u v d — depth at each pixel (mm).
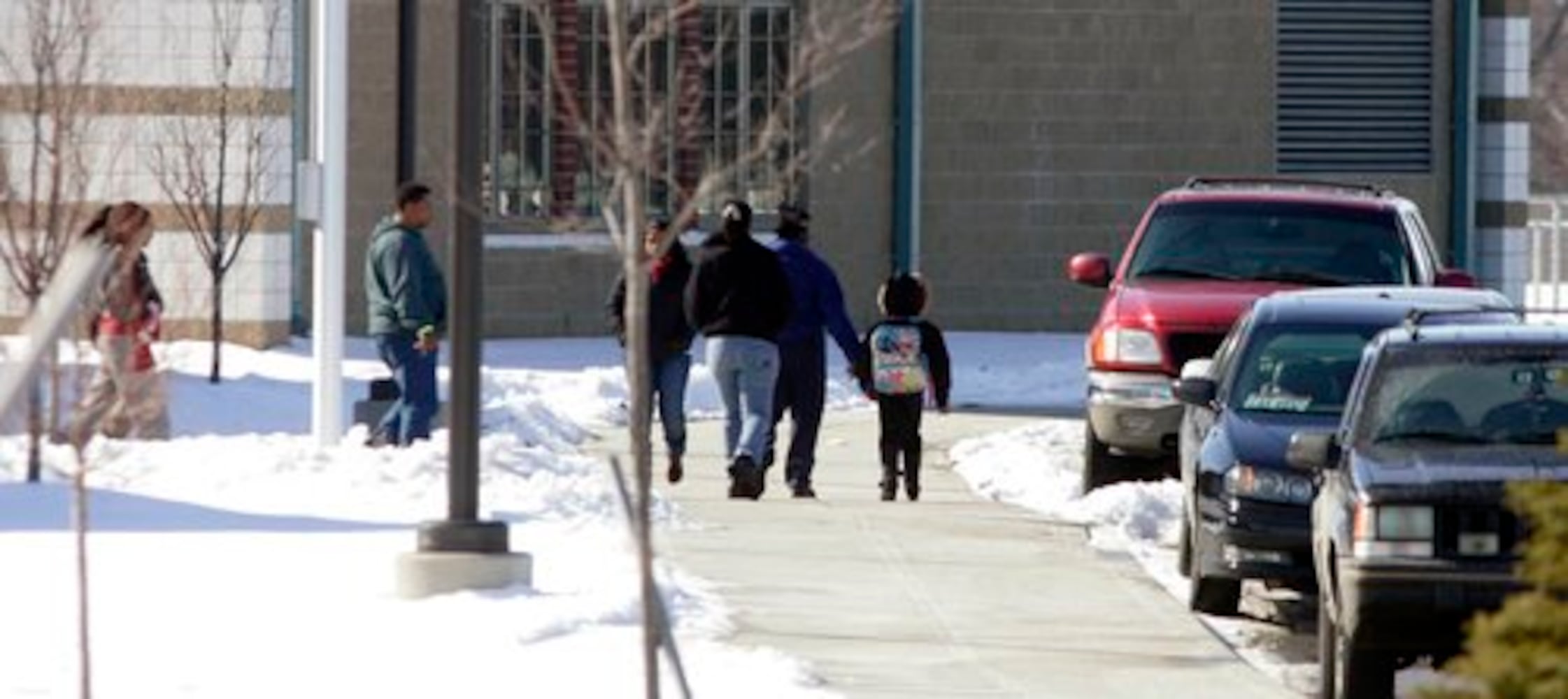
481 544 48500
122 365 50625
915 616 49938
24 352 41219
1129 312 66250
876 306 111750
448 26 104188
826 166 109875
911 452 67812
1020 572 55719
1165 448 65688
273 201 97500
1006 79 112938
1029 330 113750
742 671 43031
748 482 66312
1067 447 79625
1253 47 115062
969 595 52562
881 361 67375
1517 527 41406
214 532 55594
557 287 106938
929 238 112562
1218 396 54062
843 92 110062
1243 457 50719
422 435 70438
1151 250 69438
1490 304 56281
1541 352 45469
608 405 88125
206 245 91125
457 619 45781
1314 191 71125
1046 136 113500
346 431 77062
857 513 64500
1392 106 116875
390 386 75125
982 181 112938
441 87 104312
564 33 104000
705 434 83375
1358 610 41562
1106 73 113812
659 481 70375
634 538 43125
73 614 46281
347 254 104312
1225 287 67562
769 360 66438
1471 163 117625
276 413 83875
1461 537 41469
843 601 51188
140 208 66500
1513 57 118188
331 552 53062
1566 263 153125
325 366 69688
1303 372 53156
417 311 70000
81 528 36500
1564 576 24812
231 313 97562
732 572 54031
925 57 112062
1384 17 116500
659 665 39156
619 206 100125
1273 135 115500
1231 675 45062
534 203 106000
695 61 87812
